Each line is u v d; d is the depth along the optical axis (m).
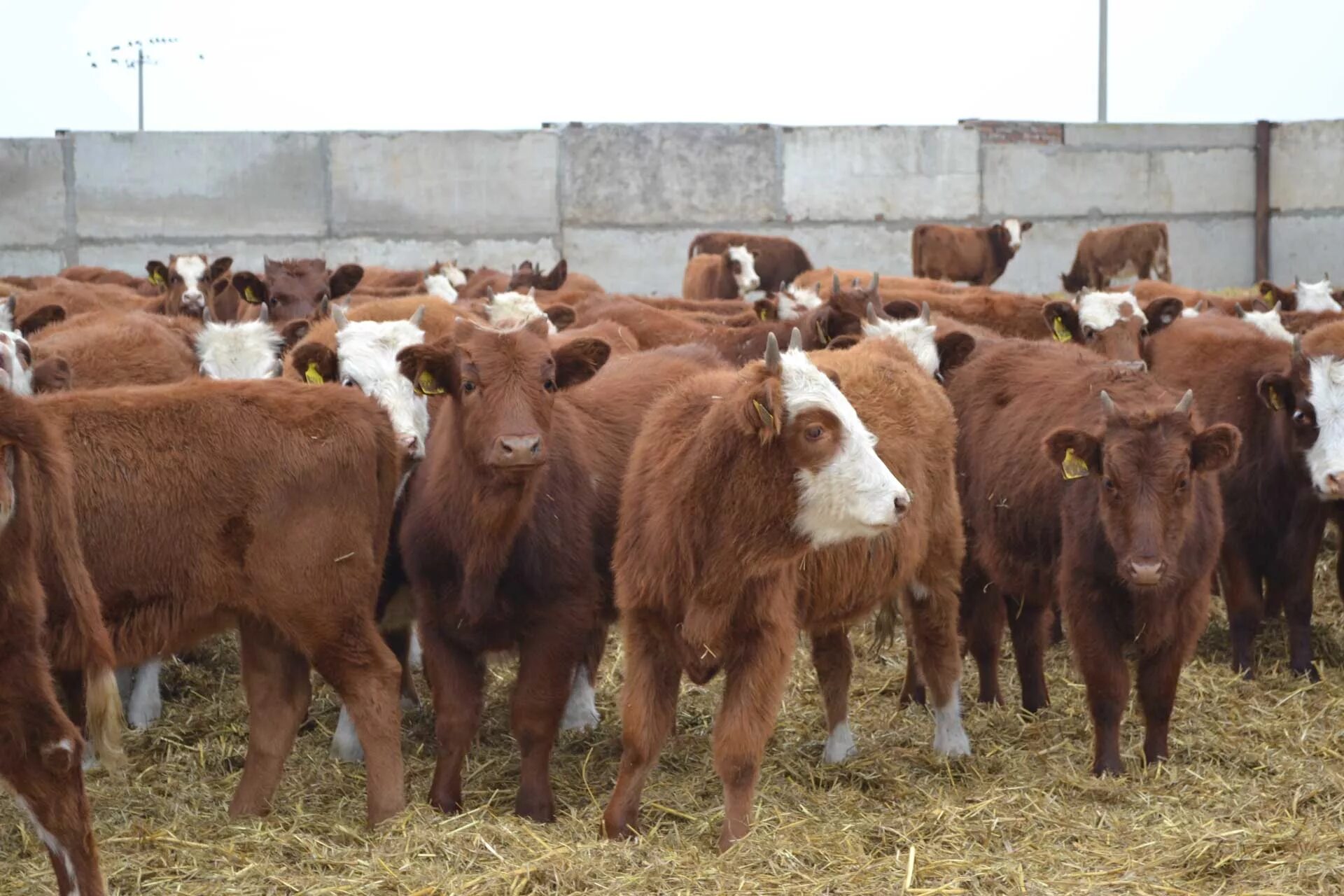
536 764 5.75
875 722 7.16
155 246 29.94
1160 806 5.73
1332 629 8.66
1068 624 6.32
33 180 29.36
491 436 5.50
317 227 30.48
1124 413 5.96
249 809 5.65
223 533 5.34
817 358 6.75
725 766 5.32
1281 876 4.98
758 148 31.72
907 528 6.20
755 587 5.32
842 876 4.91
